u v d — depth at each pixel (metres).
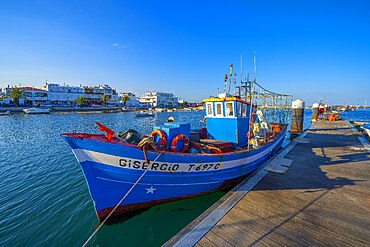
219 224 4.16
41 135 22.56
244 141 8.68
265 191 5.79
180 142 5.95
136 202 5.35
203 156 5.66
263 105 10.56
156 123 39.69
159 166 5.07
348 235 3.81
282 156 9.71
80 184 8.50
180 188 5.77
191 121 44.09
